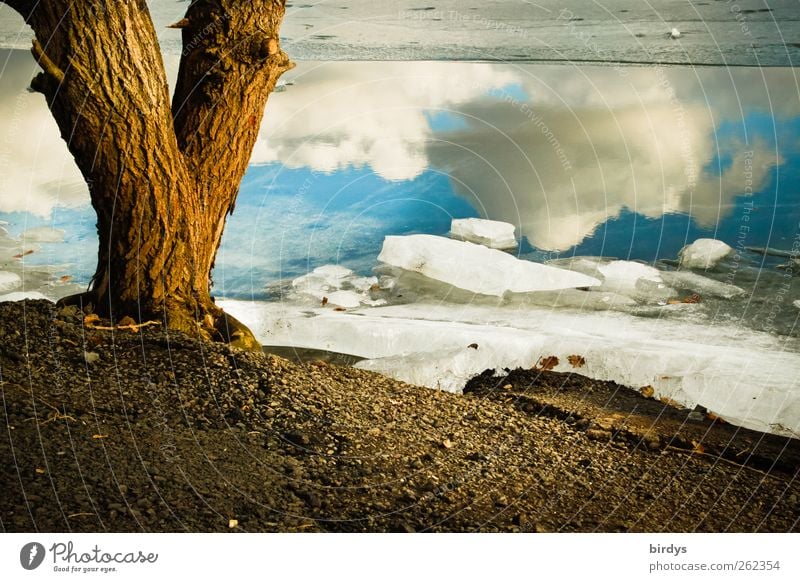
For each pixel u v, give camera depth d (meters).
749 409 4.21
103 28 3.87
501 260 6.41
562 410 4.12
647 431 3.87
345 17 11.52
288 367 3.97
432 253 6.58
